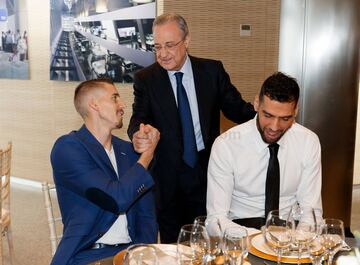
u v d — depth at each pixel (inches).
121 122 81.2
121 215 80.4
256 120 84.2
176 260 58.9
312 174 87.0
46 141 226.2
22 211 189.5
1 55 235.5
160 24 93.0
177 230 106.5
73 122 215.0
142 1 177.5
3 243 152.4
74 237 75.5
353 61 167.5
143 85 101.9
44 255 143.1
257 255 61.1
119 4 184.7
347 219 179.3
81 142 77.4
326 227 58.7
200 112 102.1
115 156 83.6
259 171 85.3
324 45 166.7
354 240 68.2
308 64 168.7
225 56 177.6
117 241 79.7
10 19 227.8
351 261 53.1
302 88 170.1
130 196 76.2
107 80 82.6
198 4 171.5
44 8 214.7
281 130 76.4
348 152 174.4
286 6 170.4
